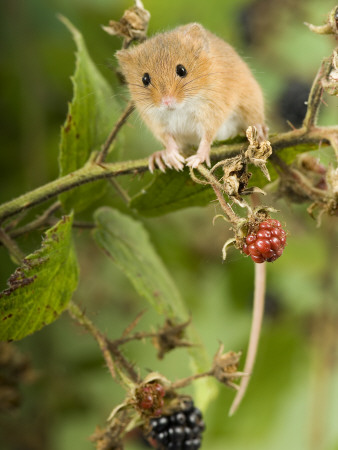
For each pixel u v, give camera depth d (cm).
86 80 46
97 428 44
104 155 44
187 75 47
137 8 45
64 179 44
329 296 58
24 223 54
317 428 58
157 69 47
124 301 58
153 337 46
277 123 57
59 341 56
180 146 49
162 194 46
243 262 58
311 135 44
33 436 55
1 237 44
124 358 44
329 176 44
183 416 44
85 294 58
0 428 55
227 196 42
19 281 42
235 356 44
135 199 46
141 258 47
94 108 46
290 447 58
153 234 57
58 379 56
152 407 43
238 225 41
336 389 58
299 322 58
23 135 58
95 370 56
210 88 48
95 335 44
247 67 49
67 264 43
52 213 46
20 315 43
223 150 44
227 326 58
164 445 44
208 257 58
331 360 58
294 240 57
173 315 46
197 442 44
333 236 57
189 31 48
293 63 58
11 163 58
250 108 49
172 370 56
